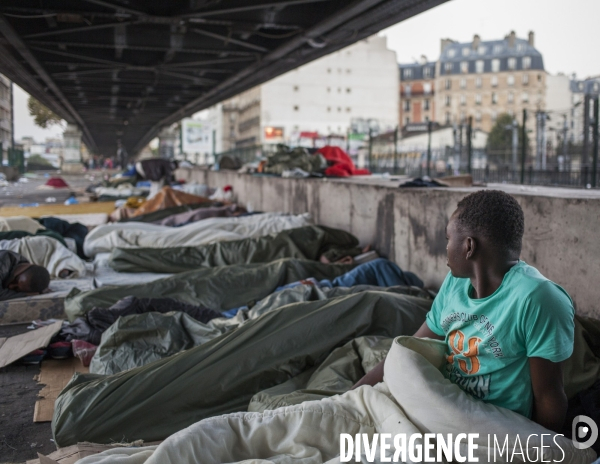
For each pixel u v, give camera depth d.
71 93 32.56
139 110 41.78
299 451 2.47
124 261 7.41
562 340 2.24
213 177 20.33
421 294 5.45
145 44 16.98
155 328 4.56
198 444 2.40
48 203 19.20
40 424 3.85
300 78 87.12
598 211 4.43
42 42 16.39
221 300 5.92
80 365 4.84
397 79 89.81
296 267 6.46
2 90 73.25
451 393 2.42
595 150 12.53
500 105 97.81
